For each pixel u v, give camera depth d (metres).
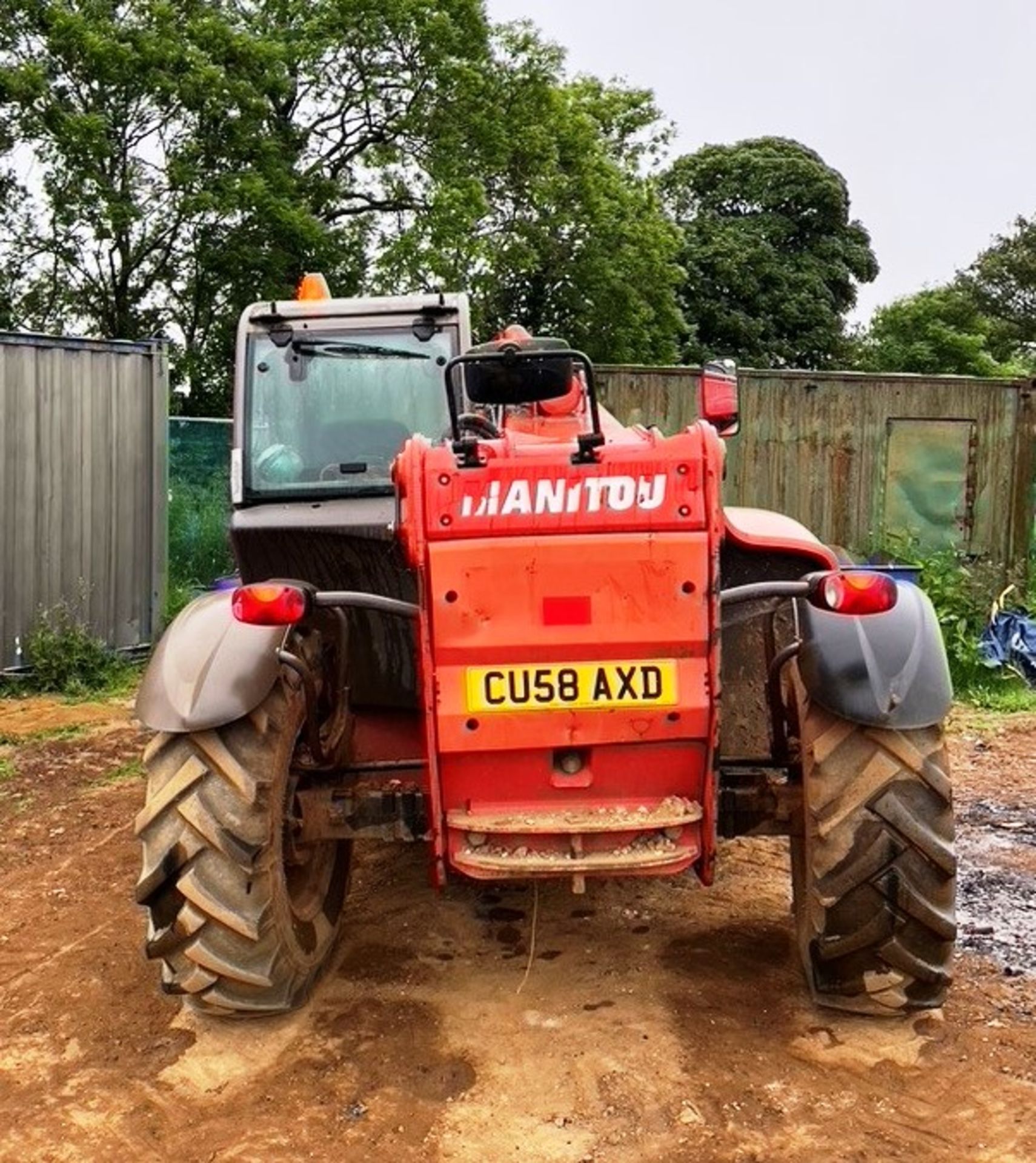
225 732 3.38
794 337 34.94
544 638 3.02
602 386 10.66
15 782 6.30
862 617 3.41
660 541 2.99
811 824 3.34
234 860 3.32
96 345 9.05
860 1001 3.47
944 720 3.36
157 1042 3.52
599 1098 3.17
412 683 4.14
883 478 10.64
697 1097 3.16
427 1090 3.25
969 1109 3.10
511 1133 3.04
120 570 9.38
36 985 3.91
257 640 3.48
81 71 17.06
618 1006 3.66
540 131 20.25
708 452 2.98
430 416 5.05
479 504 2.99
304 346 5.03
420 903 4.51
